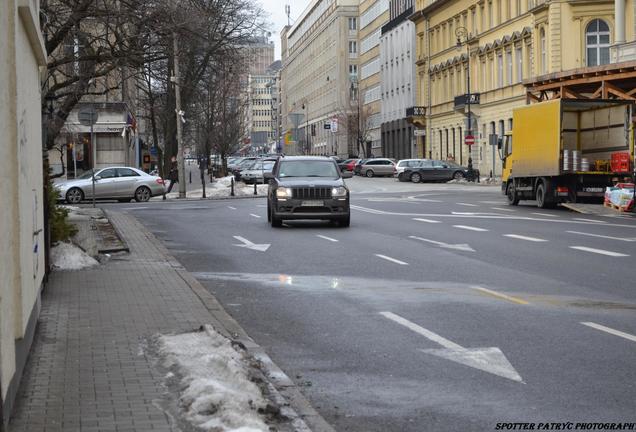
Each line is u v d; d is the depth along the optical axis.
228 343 8.80
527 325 10.29
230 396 6.69
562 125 32.91
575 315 10.89
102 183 43.53
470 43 80.81
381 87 123.19
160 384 7.36
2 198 5.84
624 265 15.95
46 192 13.32
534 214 30.75
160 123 71.69
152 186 44.78
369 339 9.71
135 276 14.32
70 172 56.97
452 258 17.38
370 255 18.11
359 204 38.09
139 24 24.58
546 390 7.40
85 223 25.67
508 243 20.20
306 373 8.20
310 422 6.48
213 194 54.62
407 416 6.76
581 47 61.34
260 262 17.09
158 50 28.59
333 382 7.85
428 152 96.81
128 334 9.48
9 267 6.18
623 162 32.78
